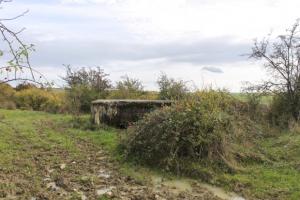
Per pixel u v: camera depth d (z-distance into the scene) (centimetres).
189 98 1380
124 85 2534
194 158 1174
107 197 929
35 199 915
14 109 2850
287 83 1747
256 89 1764
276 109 1741
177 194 983
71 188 990
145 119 1327
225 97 1523
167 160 1159
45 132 1717
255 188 1010
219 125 1239
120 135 1485
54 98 2828
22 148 1407
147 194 960
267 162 1196
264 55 1791
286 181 1045
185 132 1207
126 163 1215
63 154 1335
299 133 1451
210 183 1068
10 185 989
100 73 2700
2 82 663
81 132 1697
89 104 2533
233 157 1198
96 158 1285
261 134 1479
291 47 1764
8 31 655
